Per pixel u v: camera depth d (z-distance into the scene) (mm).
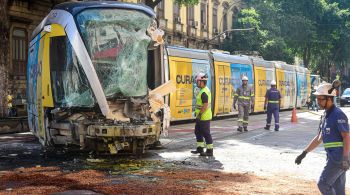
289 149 12898
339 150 5578
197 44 45688
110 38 11117
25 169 9508
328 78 65875
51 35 11227
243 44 47312
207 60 22766
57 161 10672
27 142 14281
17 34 25609
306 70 40594
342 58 64438
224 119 24734
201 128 11492
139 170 9484
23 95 25875
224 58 24391
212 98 23078
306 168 10008
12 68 25125
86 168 9711
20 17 25500
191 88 21047
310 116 28234
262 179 8648
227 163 10516
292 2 51344
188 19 43562
